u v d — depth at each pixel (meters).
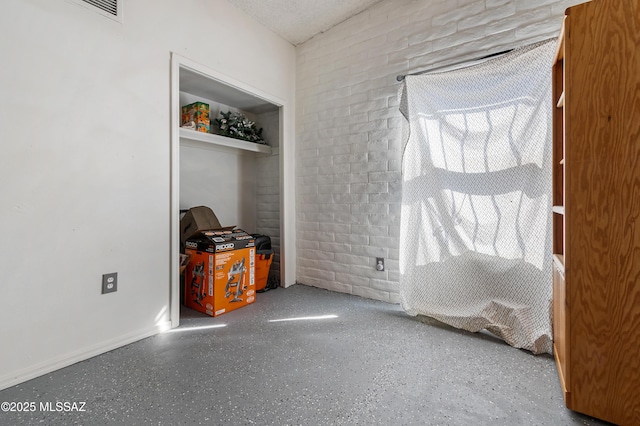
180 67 2.07
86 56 1.58
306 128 2.94
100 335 1.64
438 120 2.05
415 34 2.29
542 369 1.46
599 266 1.10
